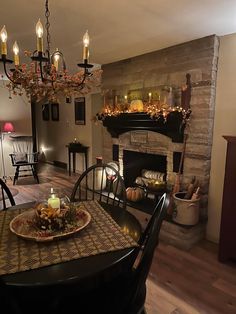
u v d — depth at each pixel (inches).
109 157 164.6
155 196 126.3
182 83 114.5
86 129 225.8
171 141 122.0
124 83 145.5
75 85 63.6
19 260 42.5
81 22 88.4
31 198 170.9
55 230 51.7
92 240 49.7
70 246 47.3
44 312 44.9
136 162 149.8
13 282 37.2
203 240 113.3
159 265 93.9
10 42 110.3
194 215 105.7
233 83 100.3
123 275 51.7
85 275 39.3
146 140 135.6
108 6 75.8
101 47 119.2
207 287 82.0
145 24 90.0
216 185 109.9
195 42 107.3
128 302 43.8
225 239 94.4
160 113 117.5
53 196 60.2
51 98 65.1
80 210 62.2
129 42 111.3
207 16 82.7
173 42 111.3
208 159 109.4
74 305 46.8
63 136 264.4
